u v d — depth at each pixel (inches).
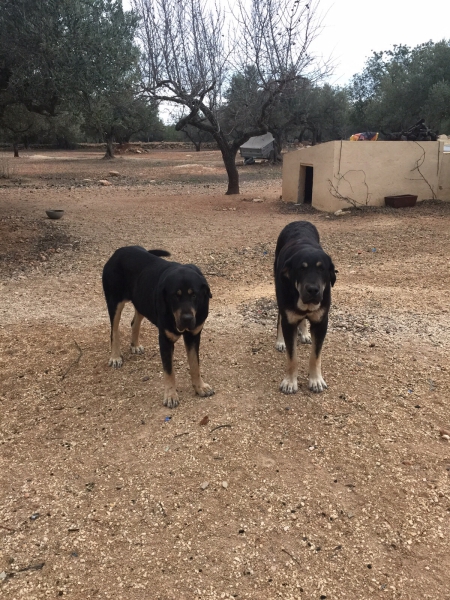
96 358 114.4
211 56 372.5
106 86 250.7
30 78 244.1
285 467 75.5
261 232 256.2
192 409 91.6
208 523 65.7
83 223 282.8
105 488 72.7
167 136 1578.5
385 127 663.1
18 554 61.7
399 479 71.9
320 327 92.5
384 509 66.7
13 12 228.4
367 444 79.7
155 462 77.7
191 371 94.6
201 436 83.4
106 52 241.6
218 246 227.6
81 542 63.4
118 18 256.8
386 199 308.7
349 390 95.7
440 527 63.4
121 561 60.4
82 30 232.2
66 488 72.9
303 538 62.8
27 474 76.3
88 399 97.2
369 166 302.8
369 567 58.5
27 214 307.4
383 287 160.1
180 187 484.7
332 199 301.6
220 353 113.3
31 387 102.3
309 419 87.1
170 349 90.6
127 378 104.7
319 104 756.0
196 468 75.9
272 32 367.6
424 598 54.6
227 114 456.1
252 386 98.7
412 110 612.1
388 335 120.5
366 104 740.0
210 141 1283.2
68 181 524.4
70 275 186.9
